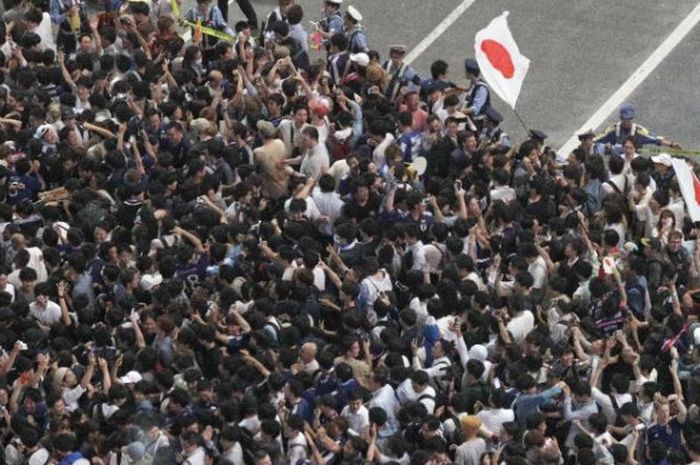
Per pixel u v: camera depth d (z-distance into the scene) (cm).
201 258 6469
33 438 5719
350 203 6812
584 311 6469
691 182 6794
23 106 7244
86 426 5741
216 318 6203
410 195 6756
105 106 7269
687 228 7138
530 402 5956
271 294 6375
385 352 6166
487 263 6662
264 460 5559
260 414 5753
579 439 5844
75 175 6975
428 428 5725
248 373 5972
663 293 6612
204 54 7969
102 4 8212
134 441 5691
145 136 7062
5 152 6988
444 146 7200
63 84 7450
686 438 6003
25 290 6397
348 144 7244
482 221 6794
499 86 7400
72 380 5956
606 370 6322
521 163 7131
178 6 8538
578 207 7012
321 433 5750
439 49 8950
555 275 6588
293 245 6619
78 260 6388
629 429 5997
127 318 6269
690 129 8494
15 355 5978
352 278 6450
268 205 7000
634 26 9106
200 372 5962
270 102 7319
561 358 6156
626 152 7225
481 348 6144
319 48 8275
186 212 6688
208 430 5694
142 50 7650
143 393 5844
